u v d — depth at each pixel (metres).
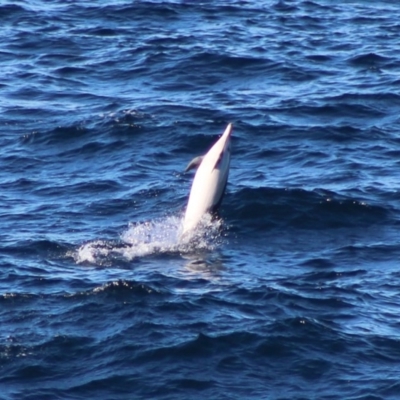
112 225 81.19
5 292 69.25
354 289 70.88
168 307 67.25
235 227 80.50
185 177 90.62
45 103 107.62
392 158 94.62
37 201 85.50
